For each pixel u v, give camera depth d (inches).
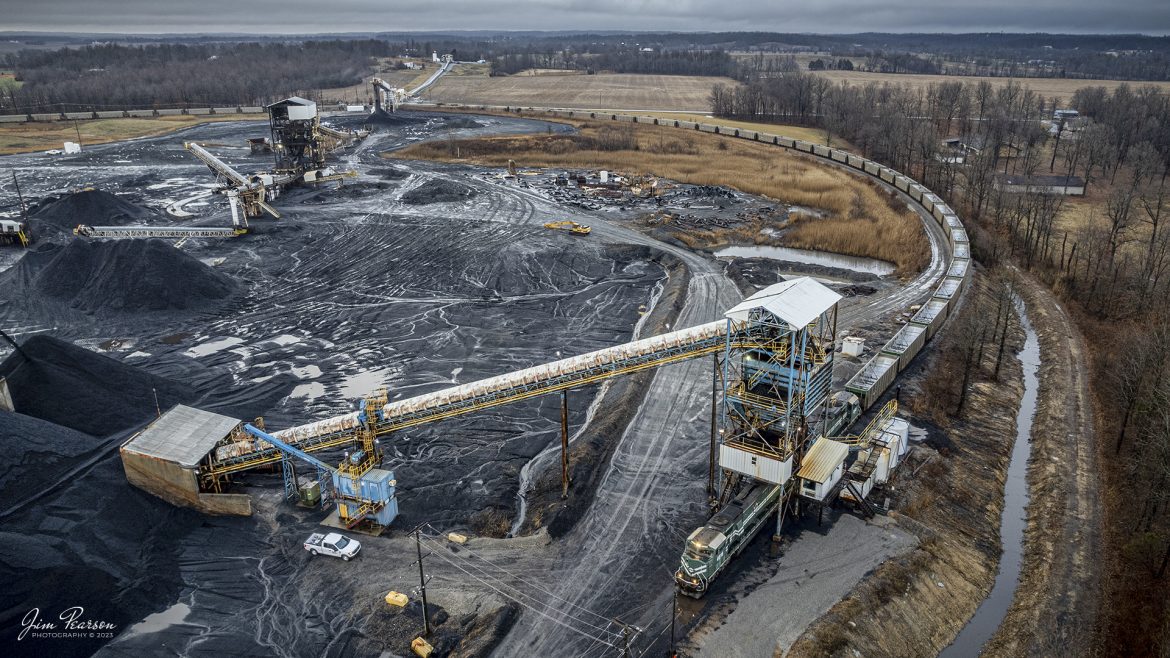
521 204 5831.7
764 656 1654.8
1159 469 2127.2
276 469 2402.8
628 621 1774.1
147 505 2119.8
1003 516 2388.0
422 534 2105.1
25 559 1782.7
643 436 2618.1
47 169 7135.8
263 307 3833.7
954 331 3550.7
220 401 2859.3
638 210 5684.1
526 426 2706.7
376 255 4603.8
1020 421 2960.1
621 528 2130.9
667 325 3503.9
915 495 2310.5
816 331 2425.0
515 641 1711.4
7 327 3531.0
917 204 5649.6
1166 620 1813.5
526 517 2202.3
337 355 3292.3
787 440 1973.4
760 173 6796.3
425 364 3203.7
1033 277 4507.9
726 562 1920.5
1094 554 2106.3
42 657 1648.6
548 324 3639.3
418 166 7293.3
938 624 1881.2
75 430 2363.4
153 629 1756.9
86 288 3823.8
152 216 5388.8
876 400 2837.1
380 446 2554.1
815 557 1996.8
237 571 1952.5
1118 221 4621.1
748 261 4552.2
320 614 1800.0
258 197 5319.9
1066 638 1814.7
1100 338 3607.3
